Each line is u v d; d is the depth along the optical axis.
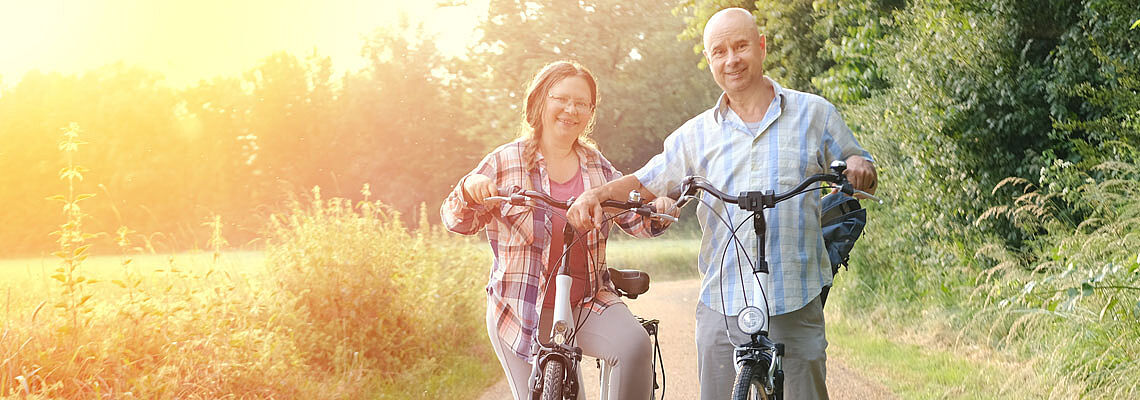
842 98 12.46
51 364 4.77
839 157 4.07
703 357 4.07
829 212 4.24
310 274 7.25
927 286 9.70
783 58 15.38
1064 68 8.55
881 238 11.11
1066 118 8.77
